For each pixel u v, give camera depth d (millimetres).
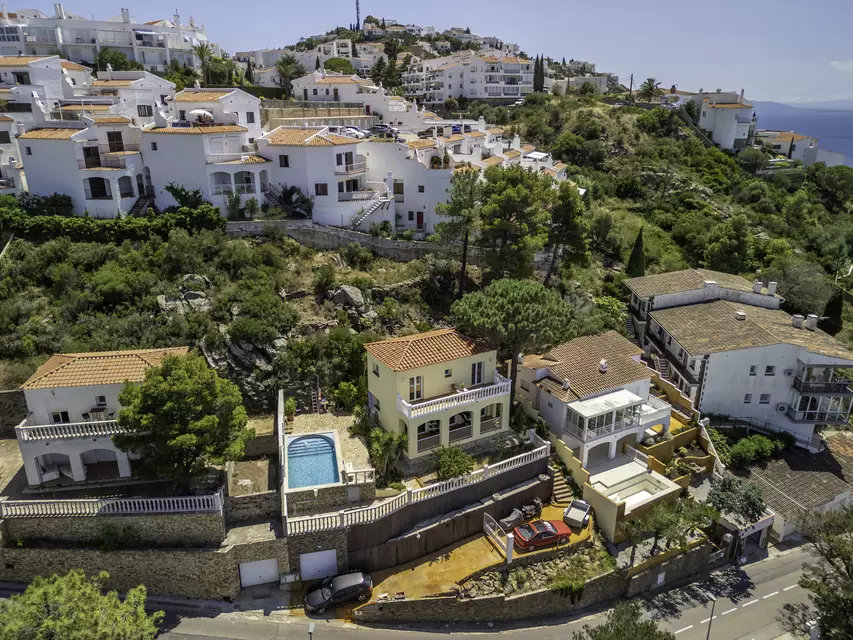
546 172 75250
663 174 95250
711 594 34000
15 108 61500
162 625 27266
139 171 52469
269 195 54719
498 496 33875
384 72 129250
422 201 58719
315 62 120750
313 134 56312
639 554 33562
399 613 28672
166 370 28594
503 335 36062
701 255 73312
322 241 51344
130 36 88625
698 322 49500
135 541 28703
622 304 57031
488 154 78812
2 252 44281
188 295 41719
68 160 48406
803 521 37062
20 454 33875
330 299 45125
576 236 54219
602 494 34406
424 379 34688
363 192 56438
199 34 108312
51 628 19594
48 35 83812
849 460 44625
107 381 30609
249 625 27562
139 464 32188
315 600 28359
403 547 30828
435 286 50188
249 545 28891
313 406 38938
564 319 38156
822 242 83250
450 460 32906
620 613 24500
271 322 40594
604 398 38500
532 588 30641
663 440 41219
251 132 60281
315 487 30359
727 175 102375
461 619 29469
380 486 32281
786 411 46062
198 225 48531
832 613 26656
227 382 30828
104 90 66125
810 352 43750
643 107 122125
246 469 34219
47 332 38344
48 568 28344
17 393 35344
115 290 40531
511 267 48594
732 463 42500
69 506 28219
